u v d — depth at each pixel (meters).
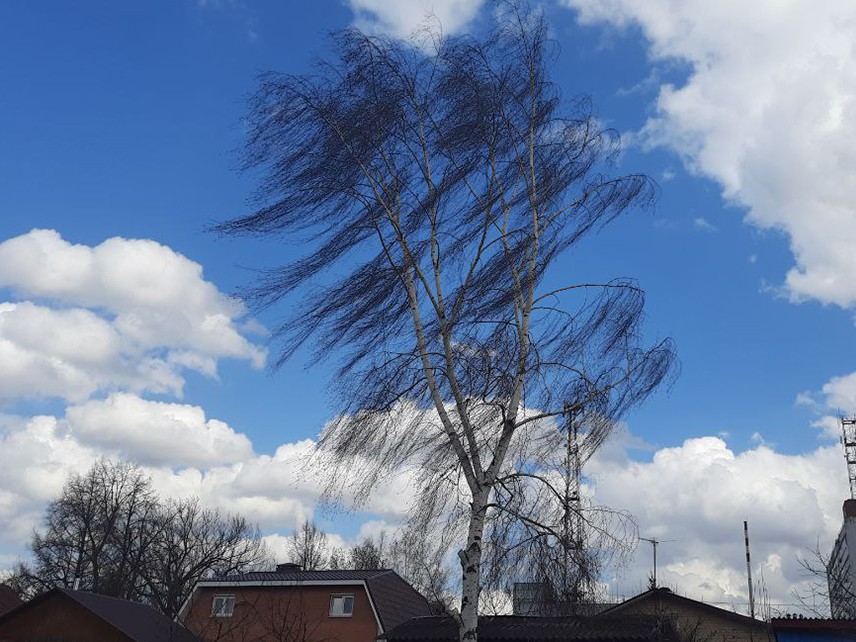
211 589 33.19
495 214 14.00
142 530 49.00
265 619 29.55
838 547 36.78
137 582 49.03
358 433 12.70
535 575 11.99
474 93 14.47
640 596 28.45
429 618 21.11
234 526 49.62
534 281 13.55
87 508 49.38
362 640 32.66
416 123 14.52
